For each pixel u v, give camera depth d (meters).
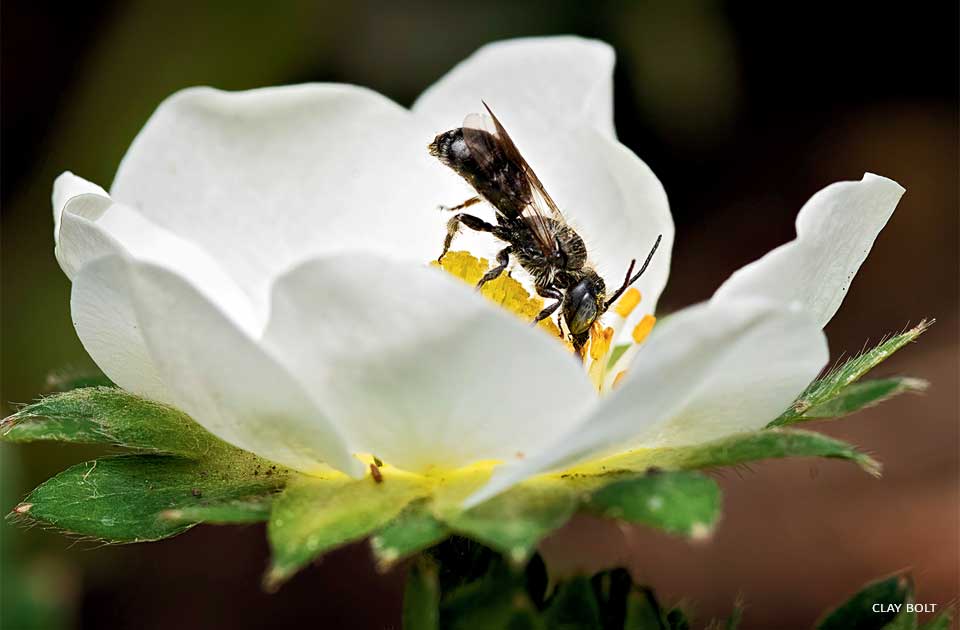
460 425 0.09
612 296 0.10
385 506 0.09
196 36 0.13
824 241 0.09
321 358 0.09
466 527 0.09
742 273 0.09
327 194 0.11
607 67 0.11
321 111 0.11
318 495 0.09
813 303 0.09
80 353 0.13
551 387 0.09
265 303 0.10
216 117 0.10
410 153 0.11
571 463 0.09
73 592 0.12
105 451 0.13
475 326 0.09
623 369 0.10
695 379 0.09
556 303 0.10
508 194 0.10
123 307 0.09
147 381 0.10
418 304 0.09
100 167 0.13
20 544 0.12
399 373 0.09
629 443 0.09
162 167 0.10
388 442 0.09
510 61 0.11
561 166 0.11
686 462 0.09
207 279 0.10
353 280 0.09
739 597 0.10
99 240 0.09
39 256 0.13
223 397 0.09
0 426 0.09
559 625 0.09
